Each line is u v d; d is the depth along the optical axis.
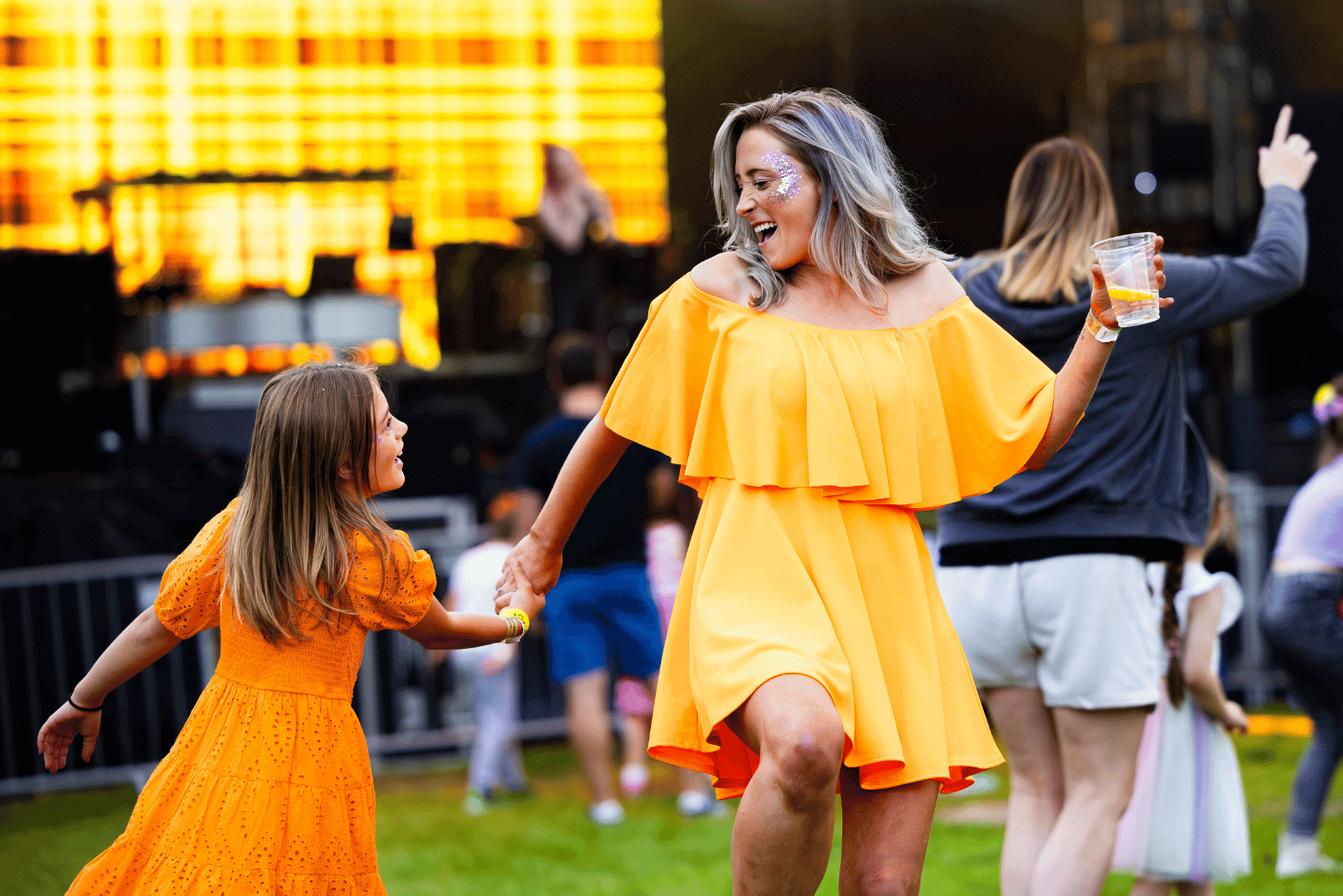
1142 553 4.85
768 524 3.58
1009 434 3.70
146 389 14.63
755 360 3.67
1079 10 17.97
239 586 3.81
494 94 20.20
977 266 5.16
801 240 3.73
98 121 18.83
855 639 3.50
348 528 3.93
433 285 18.39
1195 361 14.02
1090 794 4.84
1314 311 18.12
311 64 19.44
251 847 3.66
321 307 14.20
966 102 18.52
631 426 3.90
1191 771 5.68
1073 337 4.90
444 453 13.06
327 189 18.22
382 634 11.20
